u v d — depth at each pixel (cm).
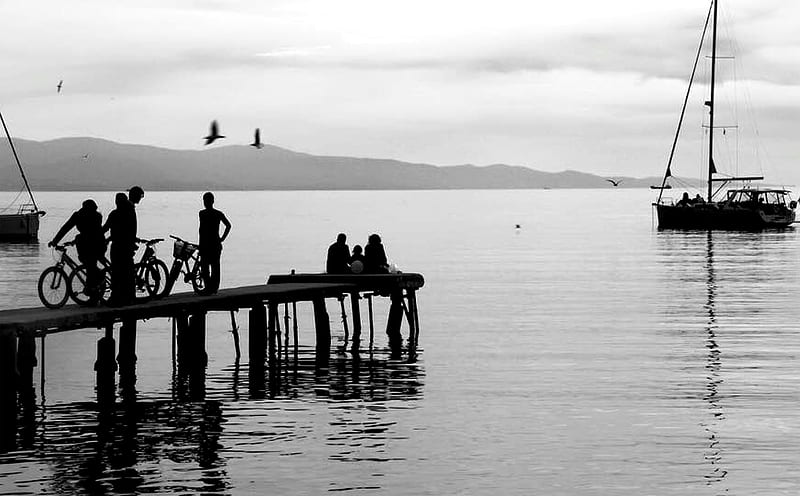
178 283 4506
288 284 2919
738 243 8675
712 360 2527
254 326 2608
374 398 2058
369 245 3188
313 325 3434
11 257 7275
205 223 2492
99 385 2228
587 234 10819
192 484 1433
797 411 1906
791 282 4956
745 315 3541
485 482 1445
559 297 4275
